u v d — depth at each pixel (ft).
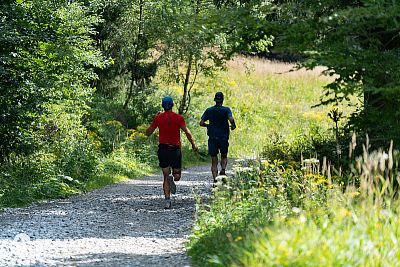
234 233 52.06
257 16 62.18
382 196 49.85
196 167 164.96
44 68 117.70
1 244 60.23
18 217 79.51
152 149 165.58
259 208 58.59
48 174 105.91
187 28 64.03
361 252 38.11
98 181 119.85
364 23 56.80
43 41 112.78
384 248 39.58
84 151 129.08
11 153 113.50
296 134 172.14
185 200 93.76
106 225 72.84
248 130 224.53
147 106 200.03
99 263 50.96
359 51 56.70
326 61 55.93
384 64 56.34
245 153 197.98
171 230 68.74
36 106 111.96
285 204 61.67
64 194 101.04
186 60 190.39
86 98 136.05
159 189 112.57
